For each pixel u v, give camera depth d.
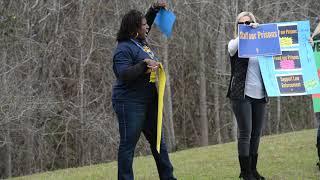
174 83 72.25
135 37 14.77
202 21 66.56
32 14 53.69
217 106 71.88
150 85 14.62
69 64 59.81
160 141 14.60
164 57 64.06
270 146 28.28
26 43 51.94
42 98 52.53
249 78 16.62
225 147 31.27
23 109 48.97
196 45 69.50
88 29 59.09
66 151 57.66
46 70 55.97
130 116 14.45
